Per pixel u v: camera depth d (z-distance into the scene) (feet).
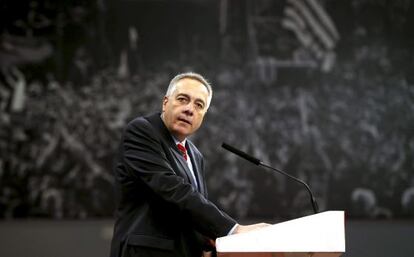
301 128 44.32
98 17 44.32
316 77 45.24
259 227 15.98
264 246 14.11
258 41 45.27
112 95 43.42
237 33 45.27
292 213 42.98
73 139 42.39
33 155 41.70
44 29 43.62
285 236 14.16
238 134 43.80
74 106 42.88
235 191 42.93
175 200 16.46
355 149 44.37
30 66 43.01
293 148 43.98
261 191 43.11
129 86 43.70
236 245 14.15
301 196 43.27
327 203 43.32
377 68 45.83
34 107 42.42
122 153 18.28
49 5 44.01
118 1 44.70
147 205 17.39
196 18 45.24
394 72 45.88
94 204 41.63
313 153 44.06
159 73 44.19
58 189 41.50
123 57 44.09
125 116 43.27
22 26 43.47
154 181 16.88
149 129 18.17
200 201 16.38
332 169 43.91
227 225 16.05
